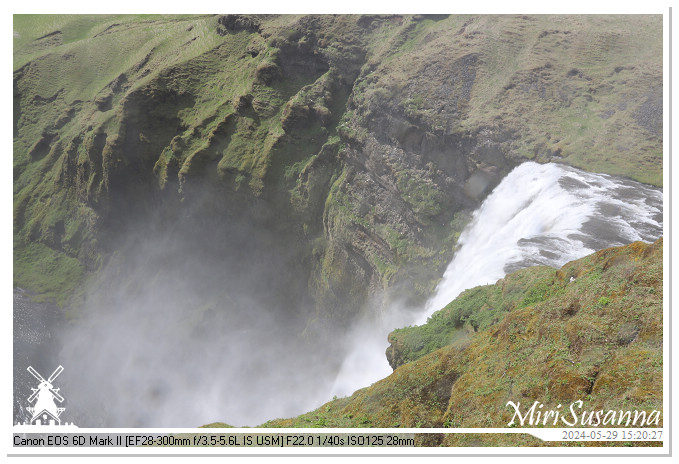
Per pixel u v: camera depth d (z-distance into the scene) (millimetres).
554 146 41906
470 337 21391
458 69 51406
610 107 44844
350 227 52969
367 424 19594
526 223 36906
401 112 50094
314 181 56312
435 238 46406
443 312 25438
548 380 16578
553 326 17953
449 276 42594
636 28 53250
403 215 49125
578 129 43250
